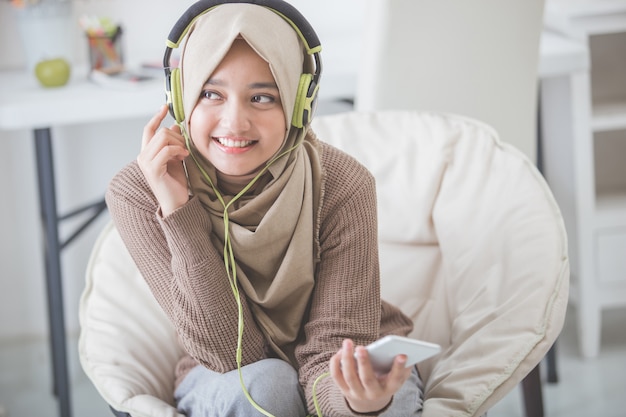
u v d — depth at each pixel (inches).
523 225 66.9
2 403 106.8
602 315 120.3
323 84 101.4
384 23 89.3
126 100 99.0
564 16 104.9
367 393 49.9
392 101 91.6
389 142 77.2
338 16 120.6
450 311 69.9
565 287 62.5
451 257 70.7
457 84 91.4
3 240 120.2
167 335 69.1
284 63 54.4
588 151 106.0
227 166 55.3
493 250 67.8
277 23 54.9
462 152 74.2
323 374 55.2
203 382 58.9
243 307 58.0
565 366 108.5
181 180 56.7
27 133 117.1
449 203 72.6
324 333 57.9
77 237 111.7
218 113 54.9
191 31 56.2
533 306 61.6
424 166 74.7
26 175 118.5
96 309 68.8
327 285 59.5
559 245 64.6
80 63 116.6
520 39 90.9
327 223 60.2
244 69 54.1
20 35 106.7
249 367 56.8
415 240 74.3
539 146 109.3
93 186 119.6
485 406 58.4
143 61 113.4
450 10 89.0
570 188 117.6
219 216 57.9
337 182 60.3
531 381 90.0
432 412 57.4
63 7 105.4
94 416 103.1
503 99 92.6
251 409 54.9
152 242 58.7
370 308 59.5
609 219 107.4
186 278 56.3
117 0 115.4
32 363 117.0
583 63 103.2
